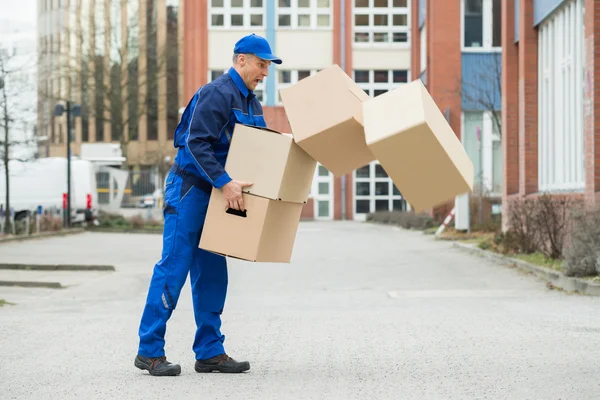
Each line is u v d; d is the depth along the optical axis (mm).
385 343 8445
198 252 6895
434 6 41125
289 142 6523
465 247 24969
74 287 16656
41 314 11789
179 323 10570
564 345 8133
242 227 6504
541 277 16531
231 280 17688
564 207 18016
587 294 13586
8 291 16094
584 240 14938
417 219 39219
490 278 16828
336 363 7344
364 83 53625
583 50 19859
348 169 6891
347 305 12977
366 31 53531
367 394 6020
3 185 37281
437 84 41188
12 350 8219
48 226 37312
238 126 6535
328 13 53344
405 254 24000
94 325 10125
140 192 50469
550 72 22625
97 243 31000
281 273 19109
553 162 22609
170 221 6699
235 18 52812
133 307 13281
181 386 6352
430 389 6180
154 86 66875
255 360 7539
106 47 63188
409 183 6434
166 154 67375
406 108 6281
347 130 6527
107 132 84062
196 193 6660
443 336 8867
